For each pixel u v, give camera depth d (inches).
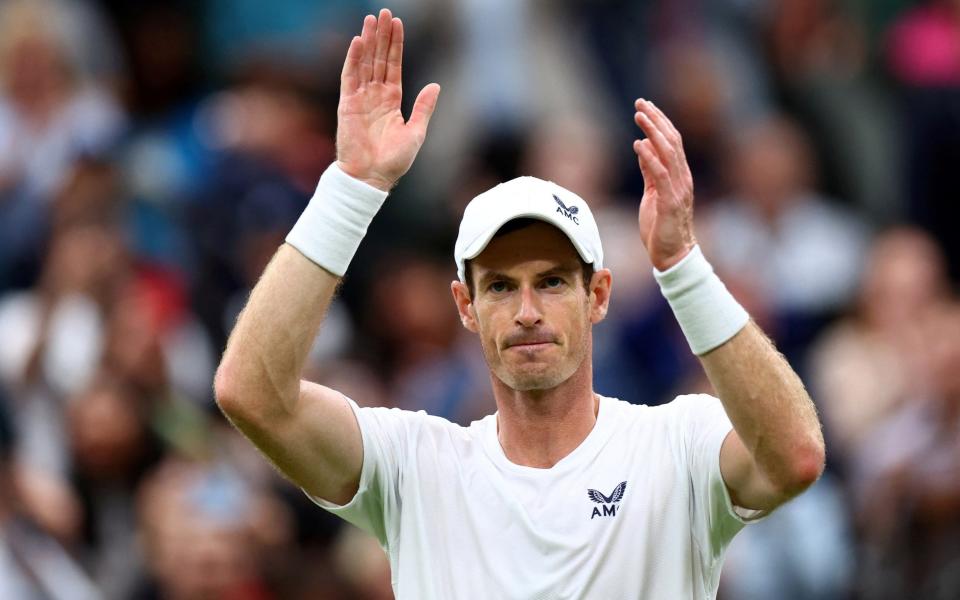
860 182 2098.9
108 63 2082.9
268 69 2010.3
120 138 1955.0
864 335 1818.4
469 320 893.2
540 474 879.1
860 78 2181.3
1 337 1632.6
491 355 871.1
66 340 1610.5
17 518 1462.8
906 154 2101.4
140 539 1501.0
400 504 895.7
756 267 1887.3
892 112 2158.0
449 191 1998.0
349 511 894.4
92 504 1534.2
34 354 1610.5
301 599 1483.8
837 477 1686.8
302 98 2014.0
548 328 856.3
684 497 873.5
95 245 1663.4
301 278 842.2
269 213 1829.5
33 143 1892.2
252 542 1483.8
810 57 2181.3
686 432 881.5
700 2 2183.8
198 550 1453.0
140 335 1578.5
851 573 1604.3
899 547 1592.0
